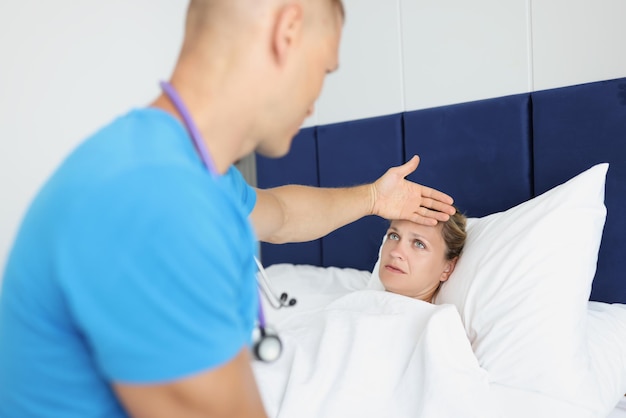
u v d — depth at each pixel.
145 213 0.35
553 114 1.45
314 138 2.14
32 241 0.40
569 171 1.44
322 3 0.50
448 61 1.75
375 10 1.92
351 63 2.03
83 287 0.36
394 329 1.18
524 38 1.56
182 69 0.49
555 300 1.13
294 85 0.50
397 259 1.43
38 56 2.28
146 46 2.57
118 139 0.42
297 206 1.05
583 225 1.19
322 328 1.24
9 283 0.43
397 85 1.90
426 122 1.77
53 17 2.30
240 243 0.44
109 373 0.37
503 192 1.60
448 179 1.73
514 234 1.30
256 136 0.53
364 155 1.97
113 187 0.36
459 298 1.32
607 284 1.39
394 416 1.03
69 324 0.41
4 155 2.25
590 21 1.42
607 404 1.09
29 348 0.42
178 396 0.37
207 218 0.38
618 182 1.34
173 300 0.35
